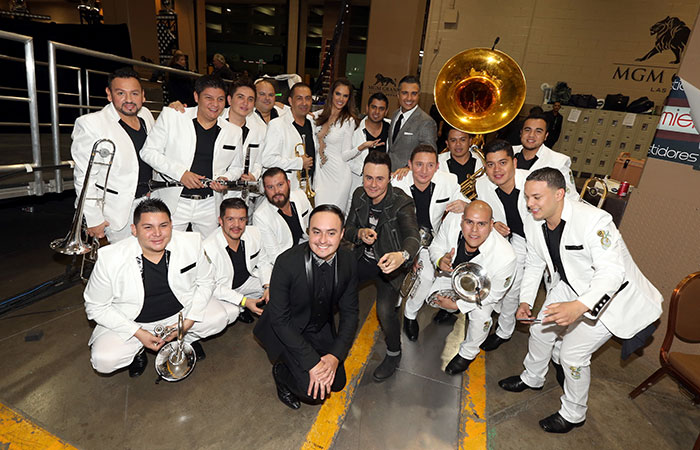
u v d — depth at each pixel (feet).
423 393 8.47
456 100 12.20
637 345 7.44
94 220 8.63
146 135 9.62
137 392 7.75
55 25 20.49
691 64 9.08
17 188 10.55
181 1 45.27
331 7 44.24
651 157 10.05
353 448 6.97
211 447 6.71
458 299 8.76
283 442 6.95
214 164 9.70
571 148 28.89
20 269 11.88
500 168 8.89
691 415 8.39
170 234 7.15
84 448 6.46
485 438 7.43
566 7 26.78
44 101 20.51
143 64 13.41
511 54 28.55
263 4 52.16
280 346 7.10
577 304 6.23
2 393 7.38
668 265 9.75
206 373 8.46
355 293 7.06
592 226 6.81
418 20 24.14
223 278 8.96
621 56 26.68
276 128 11.34
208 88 8.80
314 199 12.50
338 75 45.75
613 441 7.60
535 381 8.55
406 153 12.19
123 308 7.57
